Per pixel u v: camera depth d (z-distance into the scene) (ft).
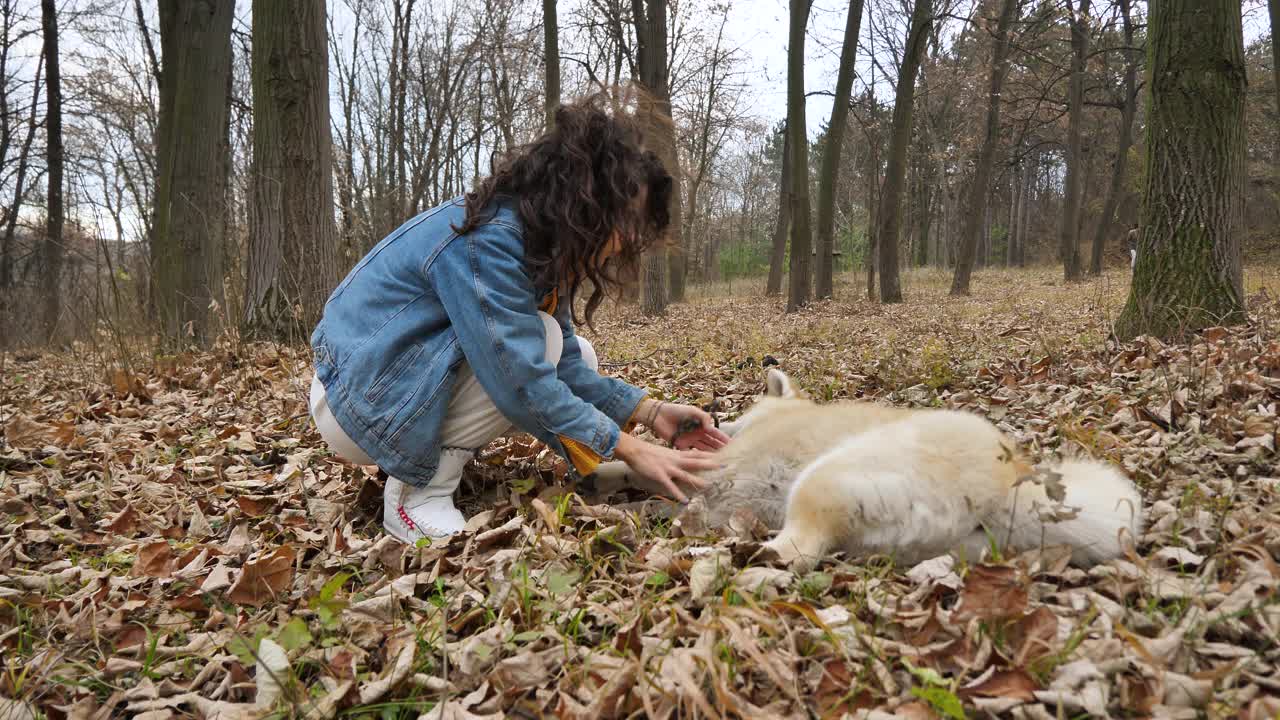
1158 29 20.44
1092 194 141.08
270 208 27.07
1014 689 5.54
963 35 84.89
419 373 9.68
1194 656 5.86
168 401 20.03
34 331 33.30
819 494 8.13
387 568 9.19
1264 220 129.90
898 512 7.88
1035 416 14.10
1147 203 20.92
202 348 27.91
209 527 11.16
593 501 10.87
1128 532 7.29
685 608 7.36
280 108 26.58
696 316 60.18
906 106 65.10
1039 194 197.57
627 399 11.12
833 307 58.80
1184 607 6.47
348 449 10.37
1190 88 19.88
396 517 10.09
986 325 35.86
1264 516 8.27
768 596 7.23
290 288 27.07
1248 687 5.40
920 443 8.16
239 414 18.13
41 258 66.90
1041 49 84.64
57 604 8.71
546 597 7.63
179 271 35.94
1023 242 180.45
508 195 9.70
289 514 11.32
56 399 21.27
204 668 7.34
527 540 9.04
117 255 28.35
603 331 46.93
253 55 27.02
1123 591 6.76
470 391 10.02
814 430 9.38
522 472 12.23
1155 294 20.62
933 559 7.61
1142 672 5.53
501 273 9.30
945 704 5.10
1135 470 9.98
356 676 6.91
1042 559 7.45
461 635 7.58
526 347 9.36
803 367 21.29
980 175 74.54
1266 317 20.02
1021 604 6.19
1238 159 19.97
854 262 117.60
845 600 7.27
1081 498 7.63
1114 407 13.76
